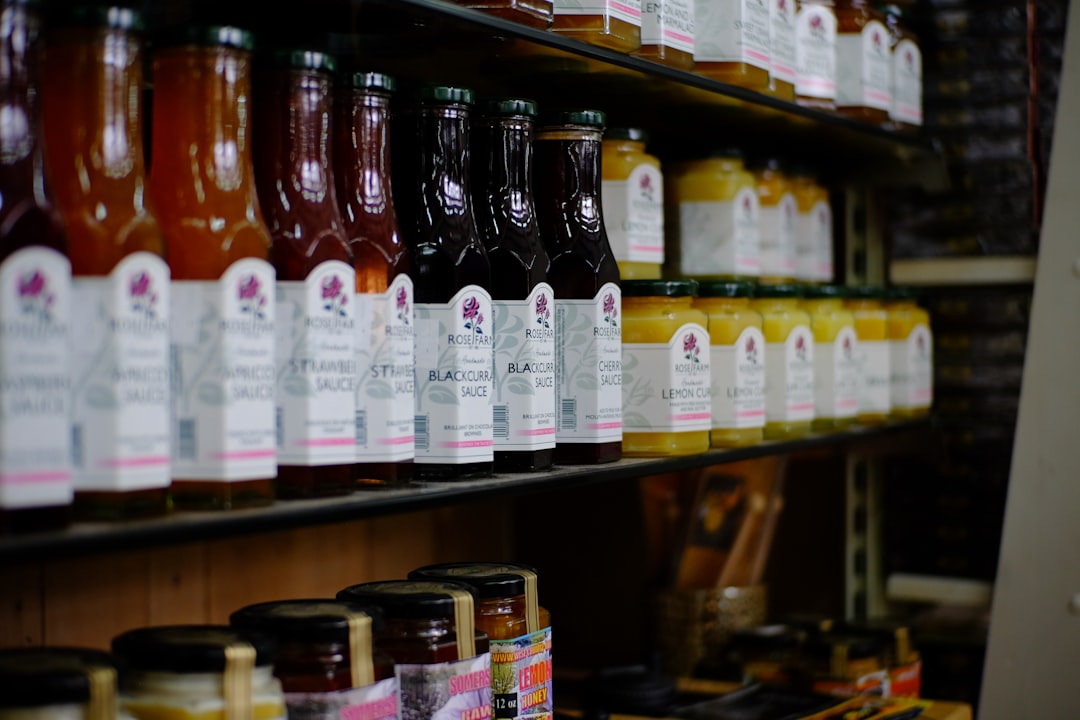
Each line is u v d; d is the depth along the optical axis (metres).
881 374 2.32
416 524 2.02
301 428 1.19
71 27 1.02
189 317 1.10
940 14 2.48
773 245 2.15
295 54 1.21
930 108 2.50
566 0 1.52
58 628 1.41
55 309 0.95
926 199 2.52
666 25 1.65
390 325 1.29
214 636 1.07
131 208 1.03
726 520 2.31
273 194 1.21
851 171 2.55
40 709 0.91
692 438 1.72
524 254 1.47
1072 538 2.26
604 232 1.60
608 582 2.27
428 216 1.39
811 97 2.08
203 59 1.12
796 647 2.12
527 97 1.79
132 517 1.01
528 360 1.46
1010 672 2.28
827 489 2.60
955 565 2.50
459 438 1.37
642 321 1.70
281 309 1.19
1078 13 2.35
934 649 2.47
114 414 1.00
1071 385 2.29
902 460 2.55
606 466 1.55
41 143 0.96
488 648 1.29
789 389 2.02
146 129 1.31
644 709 1.85
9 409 0.92
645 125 2.06
